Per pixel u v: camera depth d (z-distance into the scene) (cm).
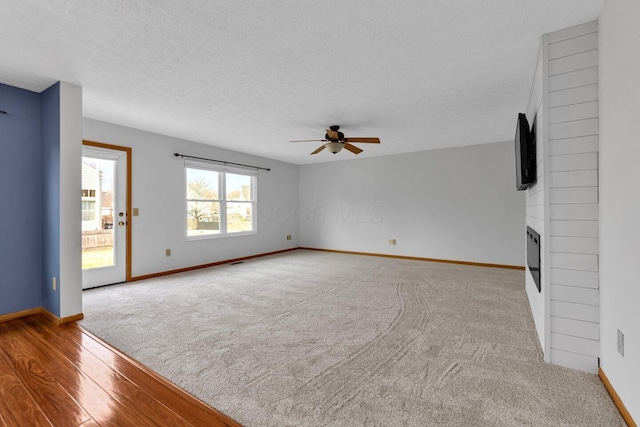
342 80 270
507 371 190
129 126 418
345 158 674
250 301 335
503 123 405
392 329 257
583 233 187
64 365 197
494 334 246
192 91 294
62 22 183
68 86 272
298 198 757
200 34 198
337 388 172
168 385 175
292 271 493
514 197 510
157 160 456
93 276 388
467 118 383
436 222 581
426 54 226
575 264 190
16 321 273
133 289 383
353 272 485
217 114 364
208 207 547
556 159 195
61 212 267
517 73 258
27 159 284
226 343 230
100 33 196
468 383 177
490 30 196
